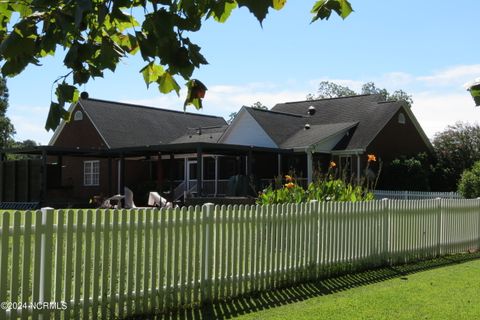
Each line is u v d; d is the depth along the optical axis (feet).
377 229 31.37
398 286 25.53
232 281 23.04
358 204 30.04
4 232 16.57
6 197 90.58
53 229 17.58
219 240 22.58
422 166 98.78
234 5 8.35
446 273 29.71
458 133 104.17
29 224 17.03
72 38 8.43
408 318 19.30
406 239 33.68
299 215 26.37
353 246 29.60
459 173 99.60
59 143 116.37
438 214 36.86
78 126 112.37
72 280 19.21
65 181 115.65
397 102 104.88
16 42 7.23
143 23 8.00
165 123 122.72
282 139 95.40
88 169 112.78
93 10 7.59
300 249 26.37
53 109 8.09
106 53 8.23
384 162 99.04
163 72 9.61
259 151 82.74
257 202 35.58
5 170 91.40
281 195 34.40
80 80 8.66
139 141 108.99
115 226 19.08
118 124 111.45
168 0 7.99
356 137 97.19
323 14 9.40
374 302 21.79
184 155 98.89
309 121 110.01
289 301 22.48
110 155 93.97
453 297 22.88
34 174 85.71
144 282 19.88
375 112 104.73
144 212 19.94
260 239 24.36
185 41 8.29
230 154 92.22
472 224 40.70
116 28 9.45
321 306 21.12
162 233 20.51
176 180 104.68
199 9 8.20
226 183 93.09
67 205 87.56
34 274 17.20
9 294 18.40
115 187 107.45
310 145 87.30
